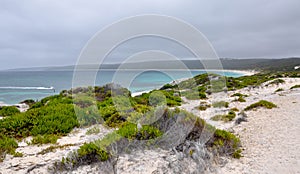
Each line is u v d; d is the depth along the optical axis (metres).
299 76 39.69
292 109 12.47
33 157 5.61
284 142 7.61
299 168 5.82
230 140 7.13
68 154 5.43
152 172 5.20
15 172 4.92
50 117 8.30
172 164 5.52
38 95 38.56
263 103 13.44
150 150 6.04
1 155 5.64
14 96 37.03
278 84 28.58
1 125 7.67
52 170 5.02
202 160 5.88
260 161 6.31
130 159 5.61
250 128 9.41
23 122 7.86
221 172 5.75
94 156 5.44
